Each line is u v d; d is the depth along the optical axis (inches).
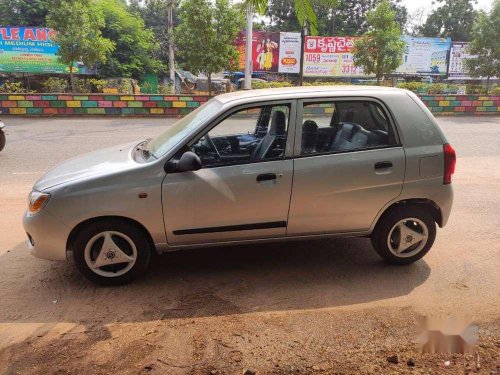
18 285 151.3
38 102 643.5
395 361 108.0
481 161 357.7
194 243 148.8
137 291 147.1
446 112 746.8
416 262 169.0
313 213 150.3
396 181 152.3
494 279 155.5
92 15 712.4
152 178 141.1
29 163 340.2
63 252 142.9
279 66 1088.8
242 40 1059.3
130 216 141.1
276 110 150.1
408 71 1202.6
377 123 153.3
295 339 119.5
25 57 965.8
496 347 114.0
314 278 156.3
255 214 146.9
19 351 115.0
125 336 121.4
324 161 147.8
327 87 158.2
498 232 200.8
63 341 119.3
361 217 154.2
